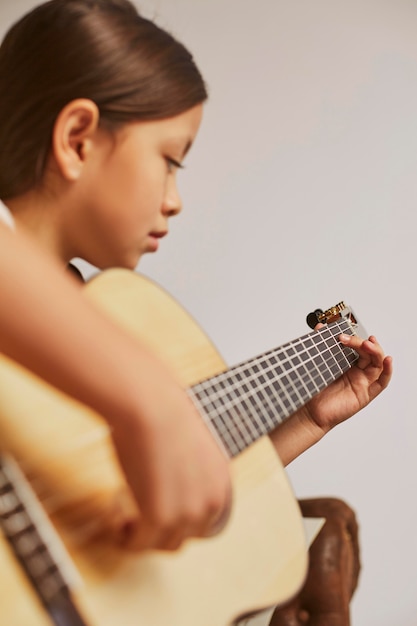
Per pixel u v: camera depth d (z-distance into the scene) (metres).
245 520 0.85
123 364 0.67
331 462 1.99
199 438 0.69
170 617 0.75
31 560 0.67
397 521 1.97
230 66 2.03
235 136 2.03
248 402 0.90
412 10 2.04
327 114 2.04
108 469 0.74
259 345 2.00
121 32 0.92
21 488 0.68
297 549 0.86
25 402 0.74
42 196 0.90
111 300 0.87
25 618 0.67
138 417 0.66
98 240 0.92
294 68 2.04
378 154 2.04
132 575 0.74
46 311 0.66
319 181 2.03
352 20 2.04
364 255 2.01
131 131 0.90
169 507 0.68
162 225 0.94
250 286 2.00
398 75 2.04
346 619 1.07
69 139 0.89
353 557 1.17
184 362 0.89
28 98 0.90
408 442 1.99
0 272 0.65
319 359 1.07
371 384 1.21
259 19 2.03
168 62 0.93
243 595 0.81
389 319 2.00
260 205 2.02
